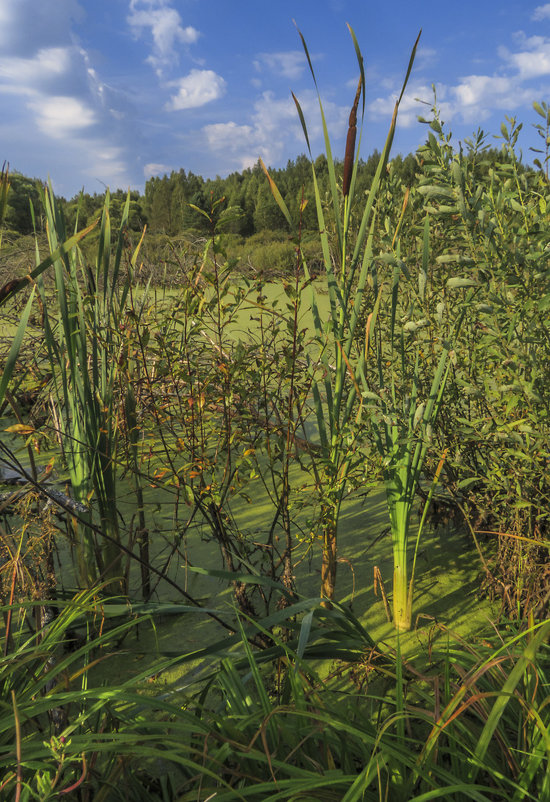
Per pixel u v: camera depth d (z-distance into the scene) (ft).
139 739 4.25
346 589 9.00
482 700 5.19
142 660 7.34
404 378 7.79
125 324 7.23
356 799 3.73
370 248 7.16
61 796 4.64
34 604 5.58
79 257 8.09
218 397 7.34
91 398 7.30
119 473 12.58
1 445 6.19
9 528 7.87
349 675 7.04
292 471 12.80
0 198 4.94
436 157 6.33
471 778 4.37
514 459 6.98
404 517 7.55
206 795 4.37
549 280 5.94
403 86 6.59
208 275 6.52
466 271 7.56
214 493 7.14
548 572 6.93
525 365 6.12
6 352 14.14
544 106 6.21
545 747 4.35
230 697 5.28
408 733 5.44
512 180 6.63
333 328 7.43
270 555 8.01
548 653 6.41
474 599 8.58
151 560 9.65
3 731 4.72
